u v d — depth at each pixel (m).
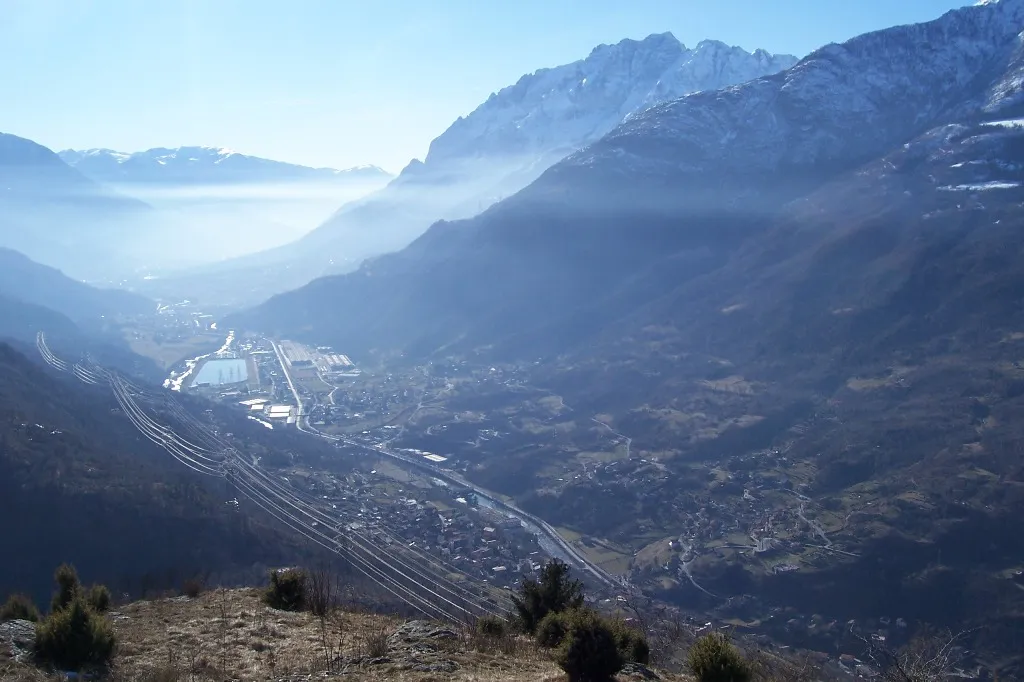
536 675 12.66
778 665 16.11
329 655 13.41
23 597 15.99
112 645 12.90
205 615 16.27
